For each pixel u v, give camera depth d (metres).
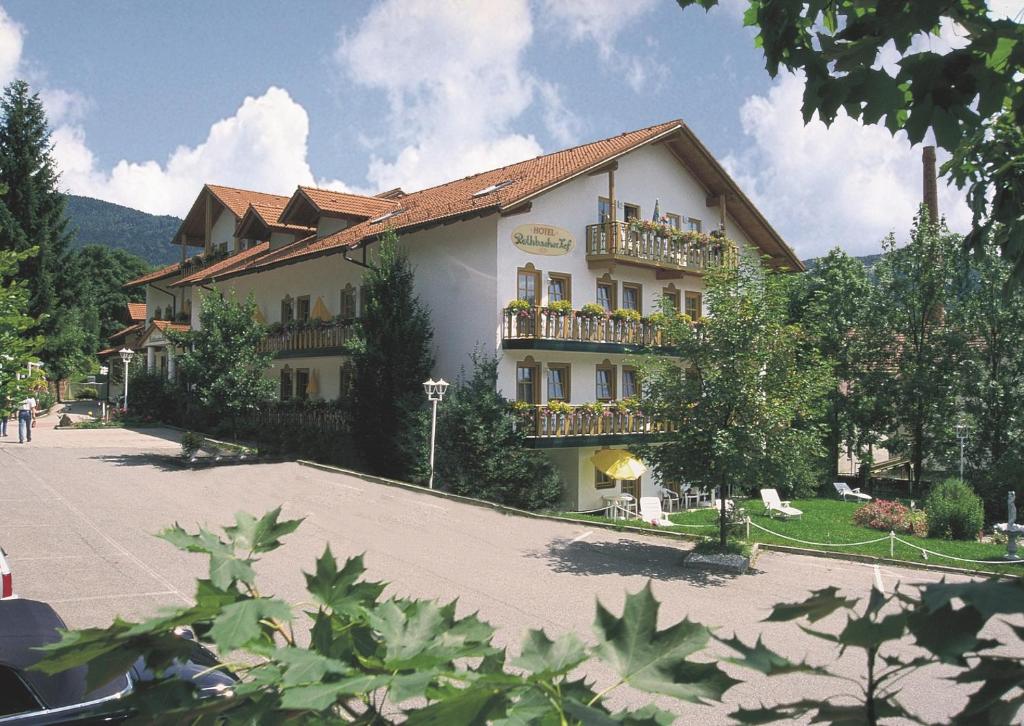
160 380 36.16
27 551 12.82
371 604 1.43
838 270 33.25
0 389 8.50
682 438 14.57
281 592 10.68
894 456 35.28
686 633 1.23
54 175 41.25
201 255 39.50
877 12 1.78
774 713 1.16
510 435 21.02
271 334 28.89
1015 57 1.72
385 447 22.09
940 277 30.42
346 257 24.45
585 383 24.12
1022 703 1.01
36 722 3.65
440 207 25.02
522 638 1.29
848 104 1.88
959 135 1.80
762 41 2.10
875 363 31.84
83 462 22.73
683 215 26.92
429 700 1.21
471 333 22.67
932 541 18.25
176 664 1.35
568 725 1.11
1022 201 2.40
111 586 11.00
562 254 23.36
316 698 1.06
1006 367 30.05
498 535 15.90
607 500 24.50
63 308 42.00
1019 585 1.00
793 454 14.20
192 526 14.96
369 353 22.23
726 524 15.24
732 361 14.29
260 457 23.81
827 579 13.31
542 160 28.14
